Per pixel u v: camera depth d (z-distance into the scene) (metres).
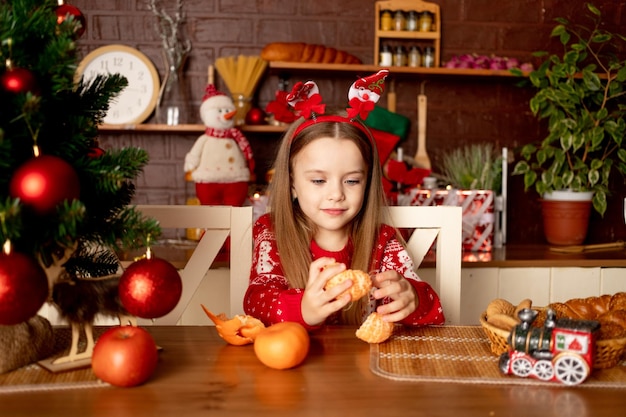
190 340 0.81
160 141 2.26
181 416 0.56
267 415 0.56
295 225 1.17
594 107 2.32
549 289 1.88
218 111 2.01
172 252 1.84
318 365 0.71
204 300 1.74
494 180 2.22
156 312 0.63
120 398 0.60
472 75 2.21
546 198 2.23
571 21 2.36
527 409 0.58
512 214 2.40
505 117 2.37
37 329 0.71
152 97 2.19
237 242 1.15
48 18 0.63
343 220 1.06
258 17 2.26
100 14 2.21
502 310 0.78
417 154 2.32
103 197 0.68
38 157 0.57
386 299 1.15
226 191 2.02
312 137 1.05
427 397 0.61
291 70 2.18
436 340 0.81
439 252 1.22
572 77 2.12
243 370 0.69
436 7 2.28
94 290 0.68
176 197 2.28
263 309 0.93
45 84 0.61
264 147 2.29
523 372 0.66
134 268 0.63
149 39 2.23
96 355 0.63
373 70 2.14
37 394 0.61
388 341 0.81
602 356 0.68
